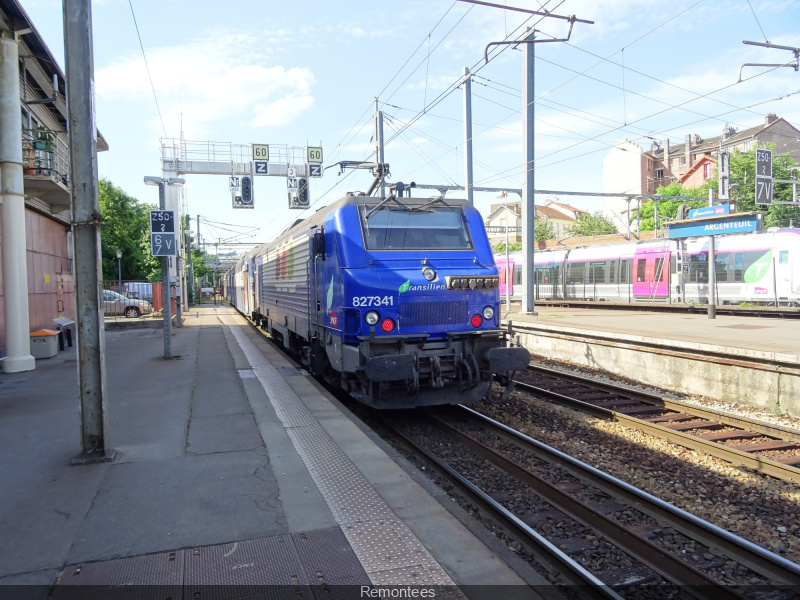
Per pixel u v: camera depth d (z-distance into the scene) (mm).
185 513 3982
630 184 67438
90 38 4973
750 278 20391
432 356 7266
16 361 10273
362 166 10195
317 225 8867
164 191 13766
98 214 5055
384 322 7109
